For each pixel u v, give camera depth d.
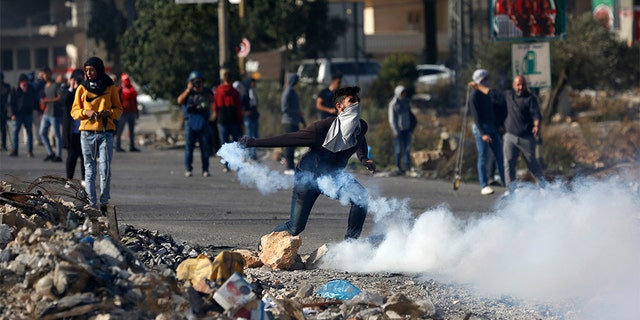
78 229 17.09
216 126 56.75
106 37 136.50
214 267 16.80
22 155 57.19
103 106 28.27
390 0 169.62
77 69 32.88
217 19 76.44
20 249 15.81
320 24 115.00
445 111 99.31
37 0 150.88
